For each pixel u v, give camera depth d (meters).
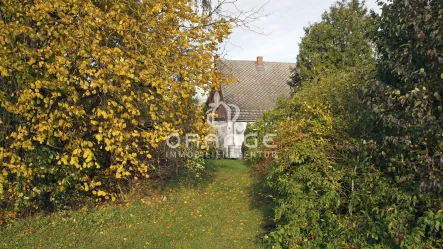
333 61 13.76
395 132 4.57
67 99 6.64
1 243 6.10
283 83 26.17
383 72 5.01
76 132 7.11
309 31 14.73
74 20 6.67
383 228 4.42
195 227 7.14
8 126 6.65
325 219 5.14
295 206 5.32
